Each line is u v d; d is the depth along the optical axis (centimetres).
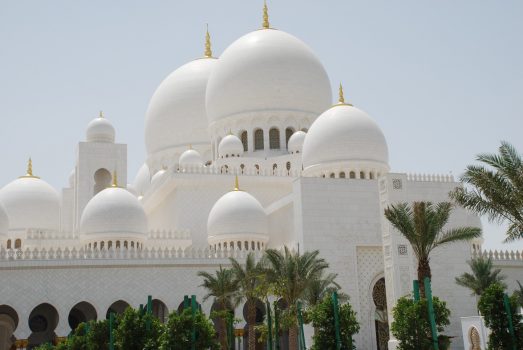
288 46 9012
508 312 3716
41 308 7075
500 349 3700
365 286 6450
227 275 5312
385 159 7488
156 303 7331
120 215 6975
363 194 6600
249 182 8056
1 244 6856
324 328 3928
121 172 9112
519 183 3778
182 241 7544
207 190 7925
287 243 6906
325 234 6406
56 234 8006
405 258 5719
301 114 8806
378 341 6444
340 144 7294
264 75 8781
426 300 3859
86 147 9006
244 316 7125
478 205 3941
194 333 3894
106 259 6284
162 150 9700
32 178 9050
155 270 6406
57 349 4825
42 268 6122
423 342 3744
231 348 5206
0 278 6000
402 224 4322
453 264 6097
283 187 8188
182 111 9644
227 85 8875
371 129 7431
